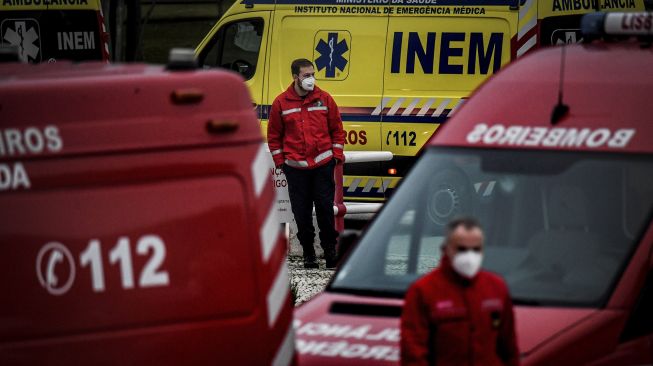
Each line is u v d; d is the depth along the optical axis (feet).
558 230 52.37
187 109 39.99
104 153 39.24
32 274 38.68
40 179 38.75
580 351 46.75
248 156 40.55
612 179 52.29
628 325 48.01
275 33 124.06
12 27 128.77
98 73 40.63
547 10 115.96
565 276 50.70
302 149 100.17
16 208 38.55
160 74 39.93
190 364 40.09
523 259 51.98
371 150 120.78
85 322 39.09
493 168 54.13
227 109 40.32
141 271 39.50
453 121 56.85
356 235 55.93
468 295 42.70
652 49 55.57
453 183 59.00
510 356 43.52
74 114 39.06
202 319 40.09
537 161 53.83
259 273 40.63
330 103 100.78
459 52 117.70
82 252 39.04
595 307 48.78
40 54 128.98
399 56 119.44
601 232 51.55
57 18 128.88
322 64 122.21
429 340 43.04
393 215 55.83
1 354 38.55
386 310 50.72
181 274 39.88
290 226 108.47
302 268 102.58
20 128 38.65
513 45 116.16
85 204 39.06
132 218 39.40
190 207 39.91
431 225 59.31
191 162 39.93
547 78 55.36
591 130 53.42
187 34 221.87
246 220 40.45
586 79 54.54
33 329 38.73
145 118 39.60
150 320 39.60
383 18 119.96
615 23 57.41
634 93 53.67
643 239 49.98
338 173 106.01
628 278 49.03
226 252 40.29
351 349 47.85
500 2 116.57
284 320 41.55
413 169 56.90
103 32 129.49
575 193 52.65
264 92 124.67
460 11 117.60
